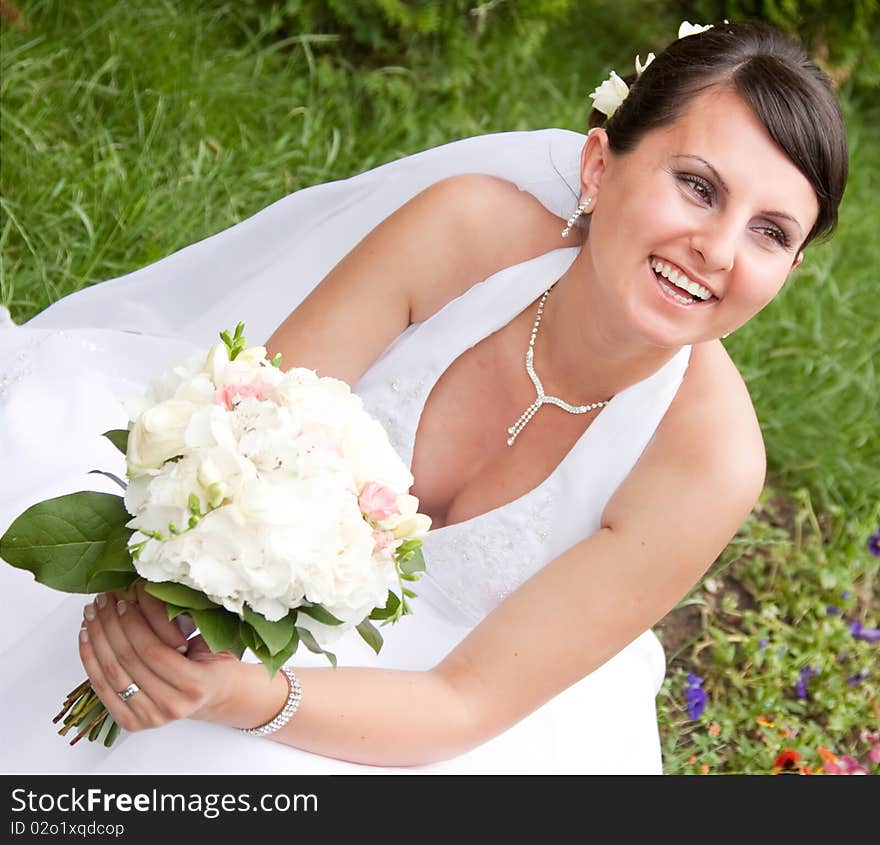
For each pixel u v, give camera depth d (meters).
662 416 2.86
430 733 2.60
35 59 4.84
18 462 2.75
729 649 4.23
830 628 4.39
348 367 2.94
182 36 5.26
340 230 3.28
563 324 2.81
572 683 2.78
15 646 2.50
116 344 3.26
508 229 2.94
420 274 2.95
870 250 6.12
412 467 3.00
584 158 2.73
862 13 6.35
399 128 5.43
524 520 2.90
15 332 3.23
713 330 2.55
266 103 5.27
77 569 2.04
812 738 4.09
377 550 2.01
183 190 4.67
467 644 2.73
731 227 2.45
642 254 2.52
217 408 1.92
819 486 4.93
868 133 6.88
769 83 2.46
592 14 6.80
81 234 4.44
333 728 2.48
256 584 1.89
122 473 2.81
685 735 4.02
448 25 5.50
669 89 2.53
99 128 4.75
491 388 2.93
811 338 5.40
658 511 2.78
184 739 2.42
